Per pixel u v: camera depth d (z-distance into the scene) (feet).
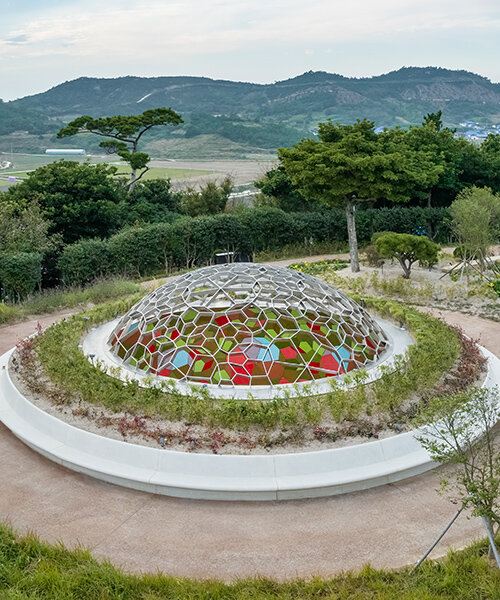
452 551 28.35
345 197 90.22
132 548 29.73
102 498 34.09
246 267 50.80
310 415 37.22
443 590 25.79
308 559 28.78
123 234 98.02
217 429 37.40
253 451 35.12
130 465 35.45
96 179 117.19
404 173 88.53
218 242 112.06
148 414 38.96
